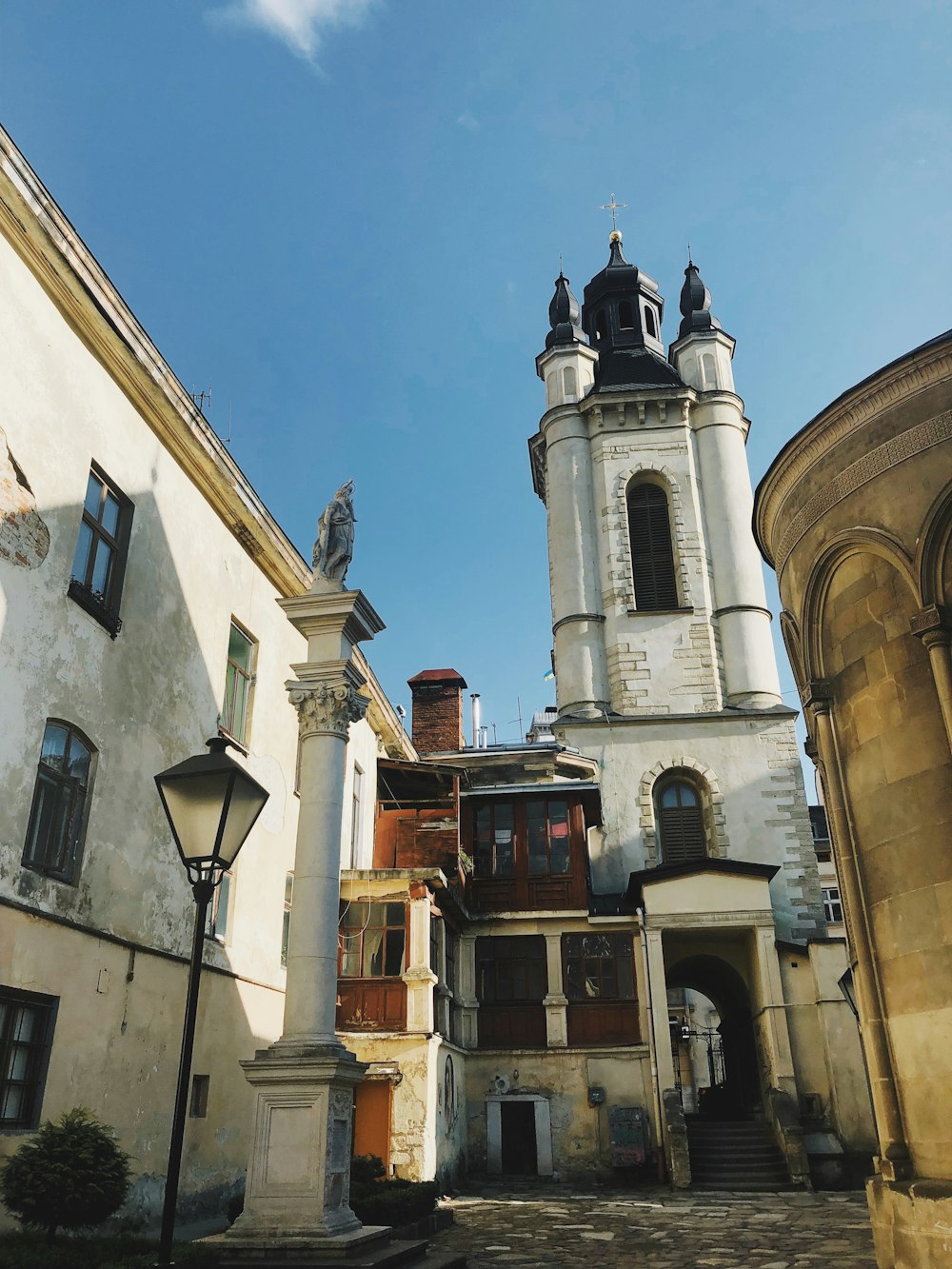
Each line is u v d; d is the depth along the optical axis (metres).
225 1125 16.03
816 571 13.05
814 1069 24.92
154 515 15.98
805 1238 15.01
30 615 12.48
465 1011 26.38
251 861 18.12
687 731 33.44
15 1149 10.92
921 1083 10.81
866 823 12.02
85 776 13.48
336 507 13.57
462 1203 20.16
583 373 40.41
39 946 11.90
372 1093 20.64
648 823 32.41
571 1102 25.27
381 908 22.27
